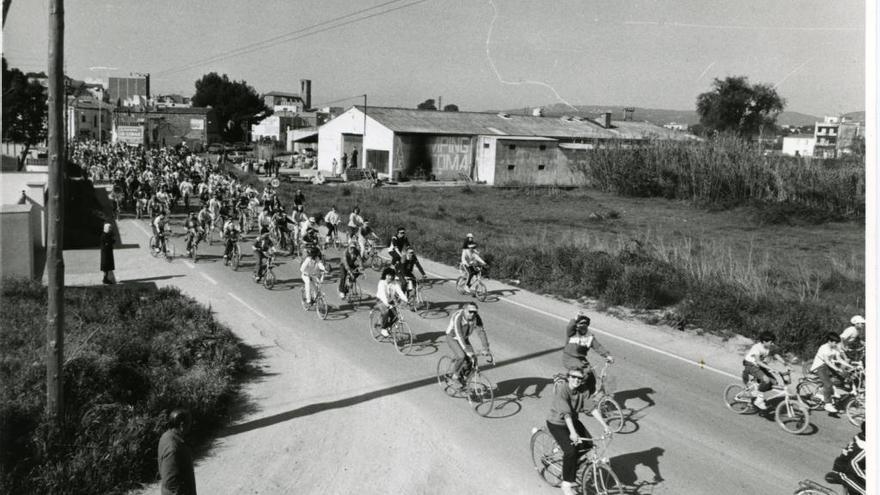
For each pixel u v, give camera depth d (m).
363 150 62.50
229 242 24.39
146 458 9.36
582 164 59.94
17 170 33.44
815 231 35.53
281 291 20.88
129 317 15.25
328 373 13.66
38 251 25.88
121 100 133.12
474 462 9.84
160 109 105.38
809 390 12.20
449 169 62.59
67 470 8.62
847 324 15.56
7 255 19.78
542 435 10.03
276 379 13.36
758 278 19.38
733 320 16.62
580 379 8.50
